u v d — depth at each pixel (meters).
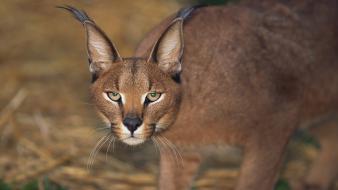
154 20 19.14
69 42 18.77
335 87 12.65
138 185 13.81
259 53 11.59
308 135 15.14
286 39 11.95
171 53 10.44
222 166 14.55
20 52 18.36
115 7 19.62
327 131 13.55
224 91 11.21
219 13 11.62
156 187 13.74
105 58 10.48
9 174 13.91
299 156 14.97
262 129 11.68
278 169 12.07
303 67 12.05
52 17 19.48
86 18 10.50
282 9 12.17
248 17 11.77
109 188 13.65
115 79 10.23
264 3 12.21
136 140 10.30
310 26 12.25
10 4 19.86
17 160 14.34
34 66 17.86
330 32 12.44
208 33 11.32
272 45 11.77
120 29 18.84
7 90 16.83
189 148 11.70
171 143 11.45
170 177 12.03
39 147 14.75
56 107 16.22
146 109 10.25
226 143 11.73
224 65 11.25
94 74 10.59
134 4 19.69
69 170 14.06
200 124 11.25
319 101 12.52
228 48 11.34
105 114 10.47
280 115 11.79
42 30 19.09
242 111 11.40
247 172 11.85
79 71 17.73
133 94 10.16
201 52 11.16
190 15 11.37
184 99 10.91
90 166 14.25
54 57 18.22
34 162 14.28
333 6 12.59
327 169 13.76
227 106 11.27
